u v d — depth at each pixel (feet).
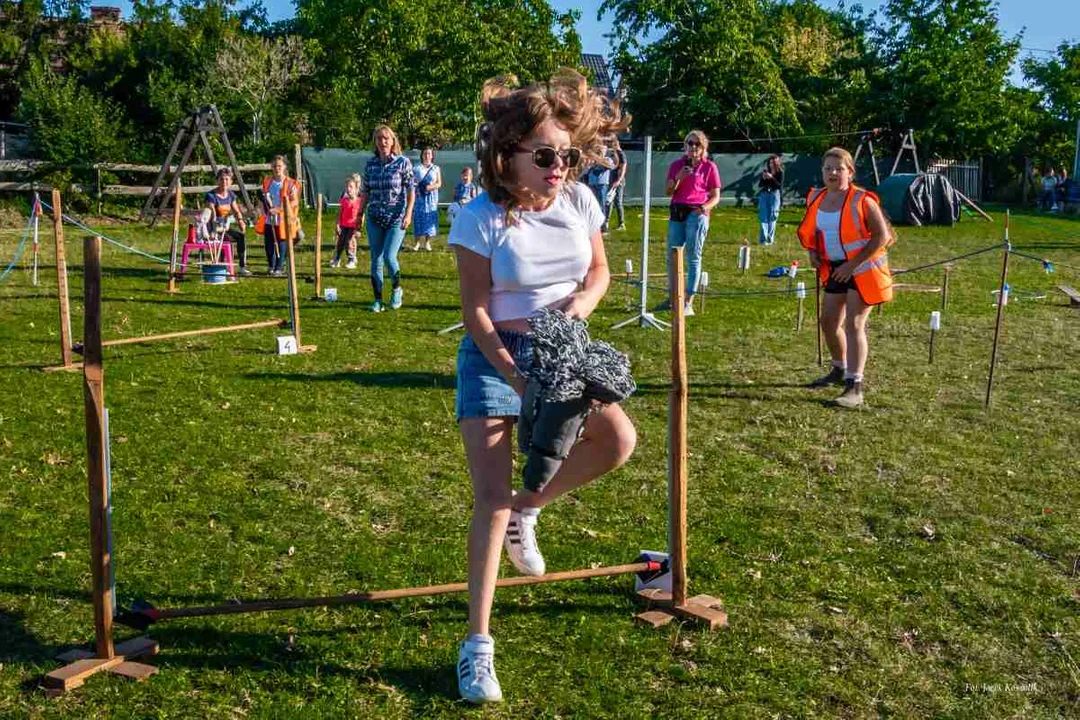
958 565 14.52
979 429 21.68
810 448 20.07
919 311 38.06
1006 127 136.77
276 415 21.47
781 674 11.41
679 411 12.34
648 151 32.55
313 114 103.50
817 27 172.35
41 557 14.03
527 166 10.36
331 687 10.93
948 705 10.85
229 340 29.63
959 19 133.90
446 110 111.14
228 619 12.39
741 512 16.49
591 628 12.37
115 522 15.35
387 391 23.81
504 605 12.90
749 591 13.53
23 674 11.02
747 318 35.40
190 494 16.65
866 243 23.31
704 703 10.78
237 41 101.91
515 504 11.94
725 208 106.73
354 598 11.86
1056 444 20.67
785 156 116.26
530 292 10.83
